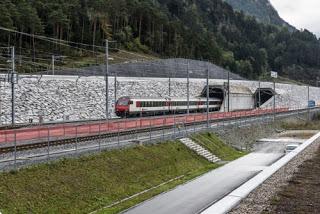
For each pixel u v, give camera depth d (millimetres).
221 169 43781
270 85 149625
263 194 17953
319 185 20156
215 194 31344
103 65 113875
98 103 74062
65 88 70625
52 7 136000
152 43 184875
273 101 125375
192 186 34531
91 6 164750
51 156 29719
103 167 33000
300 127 97188
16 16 112312
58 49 126938
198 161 47062
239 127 70812
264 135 79000
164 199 29781
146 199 29750
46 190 26266
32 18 116438
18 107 59594
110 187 30797
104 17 163250
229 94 105000
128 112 69062
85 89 74500
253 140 71312
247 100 119000
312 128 94562
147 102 73688
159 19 189000
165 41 189250
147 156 39844
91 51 136000
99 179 30953
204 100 93750
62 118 63344
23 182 25688
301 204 16328
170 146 46156
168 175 38625
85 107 70500
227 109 103938
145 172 36594
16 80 50812
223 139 61500
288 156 31156
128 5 185750
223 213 14328
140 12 185125
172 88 102812
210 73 149500
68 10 141500
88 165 31953
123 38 169750
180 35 195250
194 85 112812
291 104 149875
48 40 124375
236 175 39969
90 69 110312
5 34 106062
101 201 28344
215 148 54812
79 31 144250
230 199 16281
